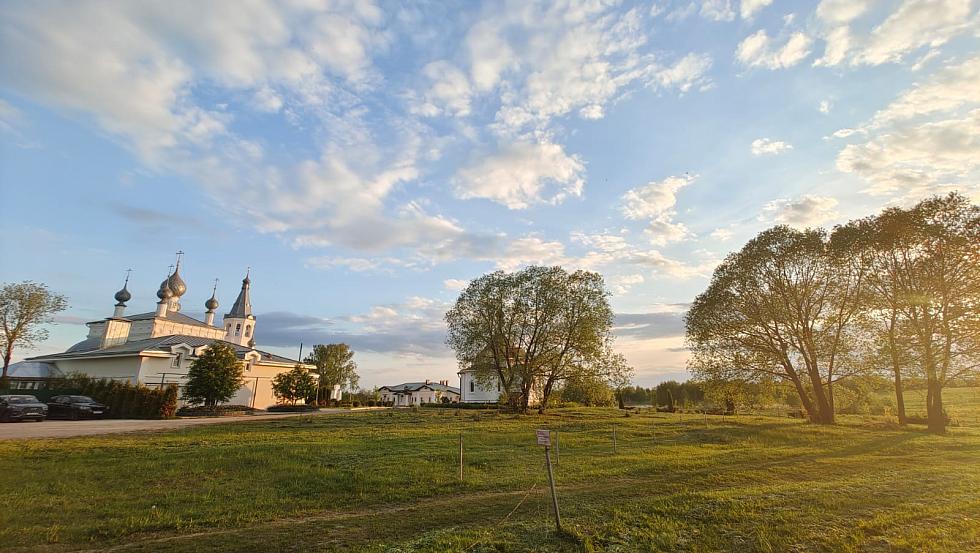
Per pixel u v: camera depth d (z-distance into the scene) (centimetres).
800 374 3741
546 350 4481
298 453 1667
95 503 1048
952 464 1609
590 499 1081
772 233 3675
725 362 3762
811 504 1009
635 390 9731
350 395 9012
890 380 3478
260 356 5253
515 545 775
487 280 4747
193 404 4194
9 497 1075
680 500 1042
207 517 952
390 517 959
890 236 3195
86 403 3488
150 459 1562
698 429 2722
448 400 8350
